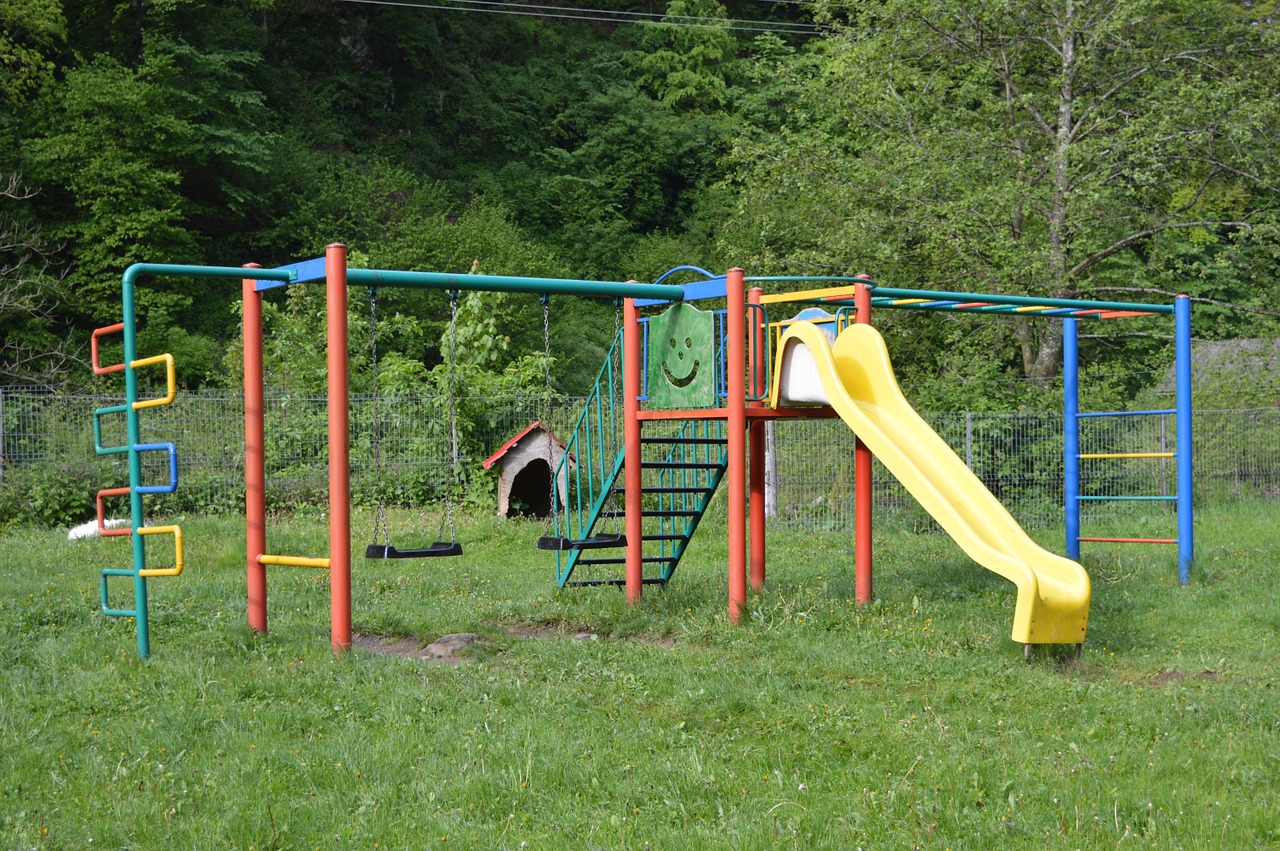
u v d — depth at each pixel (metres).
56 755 5.24
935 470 8.78
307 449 17.53
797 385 9.48
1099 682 6.96
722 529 14.84
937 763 5.14
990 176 20.89
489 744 5.39
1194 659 7.61
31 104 29.28
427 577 11.30
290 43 42.03
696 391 9.39
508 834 4.34
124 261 28.33
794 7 52.19
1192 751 5.39
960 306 11.80
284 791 4.82
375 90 43.25
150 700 6.17
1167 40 22.31
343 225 33.91
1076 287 21.38
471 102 45.78
